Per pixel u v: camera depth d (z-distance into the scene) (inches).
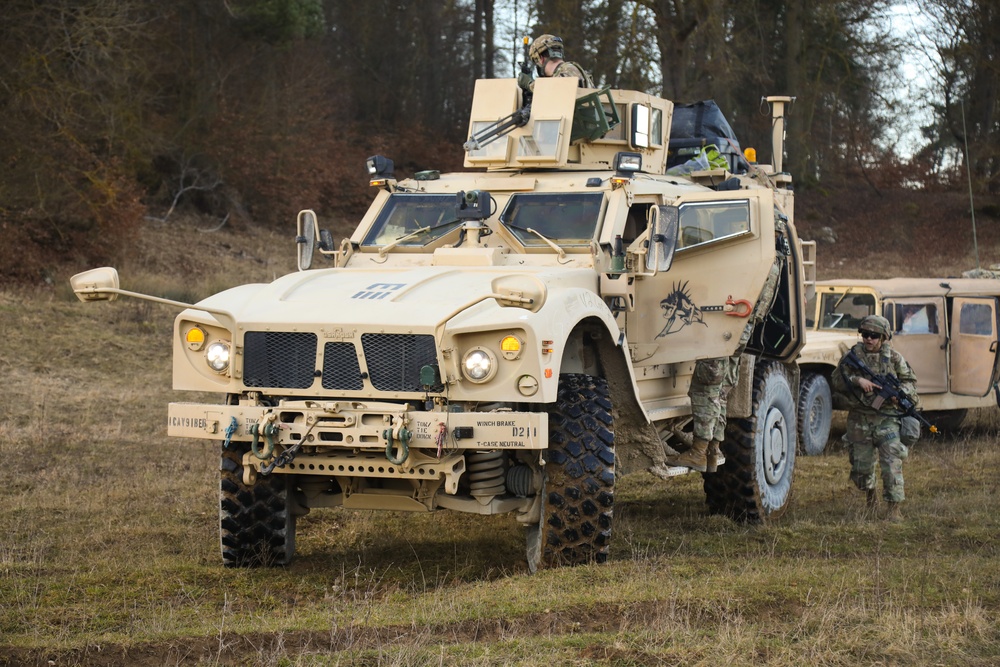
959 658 316.8
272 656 323.3
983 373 865.5
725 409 544.4
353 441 405.4
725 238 520.7
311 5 2440.9
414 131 2736.2
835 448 860.6
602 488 430.0
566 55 2047.2
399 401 416.8
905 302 863.1
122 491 622.5
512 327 398.0
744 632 336.5
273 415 415.8
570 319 420.2
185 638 340.8
